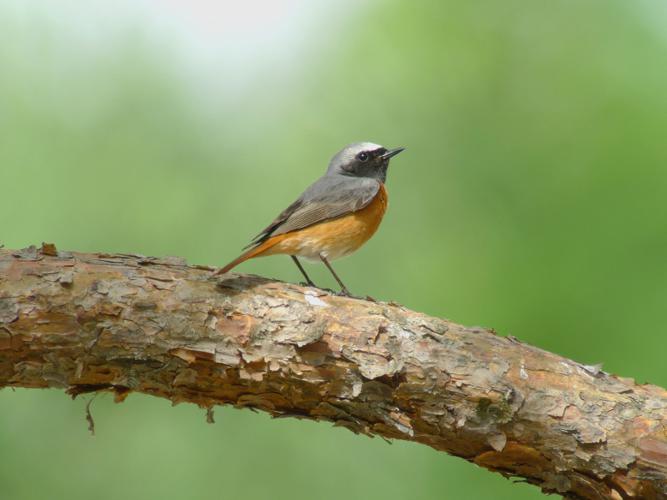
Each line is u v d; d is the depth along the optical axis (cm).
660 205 1303
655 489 650
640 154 1368
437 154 1584
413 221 1538
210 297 676
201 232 1523
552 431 658
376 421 687
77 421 1315
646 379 1161
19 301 654
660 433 652
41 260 688
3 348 655
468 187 1519
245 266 1525
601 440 651
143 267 701
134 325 660
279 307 675
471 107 1595
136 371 676
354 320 677
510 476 705
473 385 659
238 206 1569
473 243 1451
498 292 1333
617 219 1316
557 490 691
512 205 1454
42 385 686
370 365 661
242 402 701
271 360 665
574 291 1270
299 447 1312
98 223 1474
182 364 668
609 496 667
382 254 1523
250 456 1305
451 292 1398
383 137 1638
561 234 1355
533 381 668
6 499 1240
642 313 1214
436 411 666
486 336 694
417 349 668
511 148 1521
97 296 662
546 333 1248
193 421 1326
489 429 659
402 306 716
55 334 656
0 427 1281
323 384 673
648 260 1259
